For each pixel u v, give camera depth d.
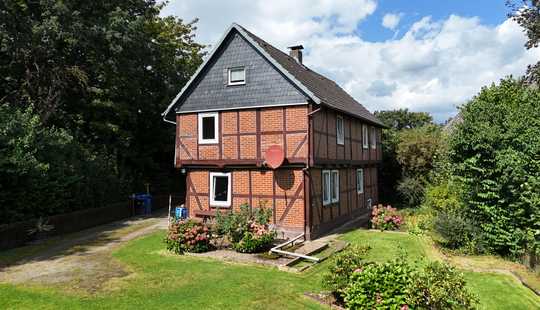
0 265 12.21
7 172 14.64
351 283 8.02
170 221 16.20
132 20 23.73
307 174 15.79
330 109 17.55
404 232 17.19
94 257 13.09
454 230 13.22
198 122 17.98
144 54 24.25
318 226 16.56
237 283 10.09
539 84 20.47
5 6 19.52
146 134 29.42
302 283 10.12
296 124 15.90
